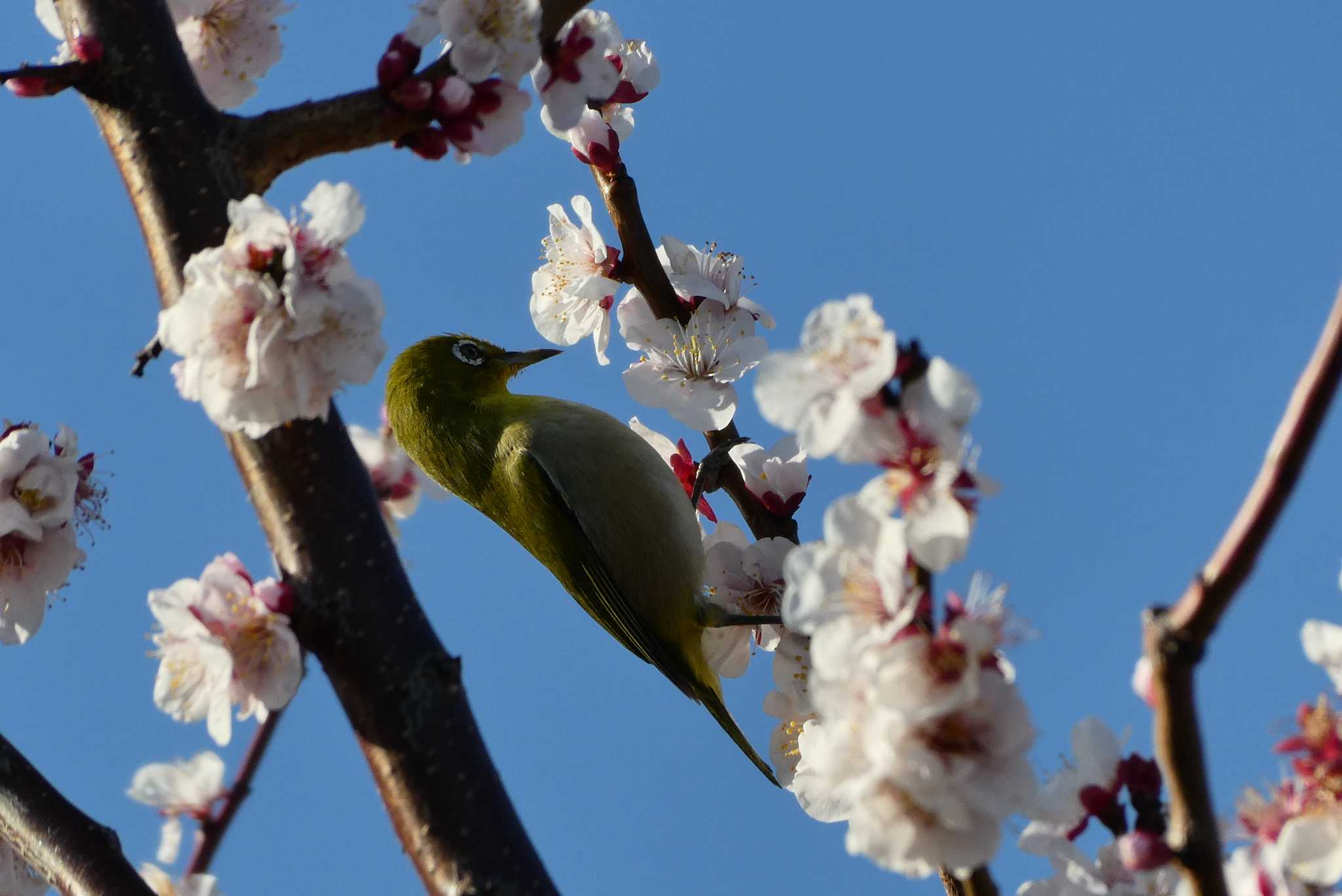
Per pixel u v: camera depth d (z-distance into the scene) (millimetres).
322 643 6555
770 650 9844
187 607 6594
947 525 4707
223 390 6273
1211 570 4531
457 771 6375
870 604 4848
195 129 7273
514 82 7488
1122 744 6141
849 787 4914
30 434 7832
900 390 4820
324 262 6293
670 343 9898
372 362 6293
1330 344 4336
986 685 4848
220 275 6219
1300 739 5613
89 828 7137
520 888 6230
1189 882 4824
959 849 4852
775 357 4875
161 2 7520
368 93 7410
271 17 9047
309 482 6738
